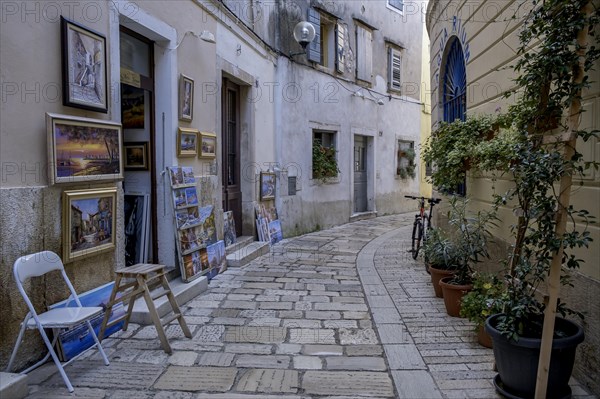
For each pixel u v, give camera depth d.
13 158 3.38
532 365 2.96
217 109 7.06
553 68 3.03
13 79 3.38
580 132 2.90
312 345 4.07
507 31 4.60
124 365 3.65
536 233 2.97
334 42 11.96
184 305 5.22
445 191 6.40
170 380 3.41
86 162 4.04
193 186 6.11
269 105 9.59
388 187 15.05
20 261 3.24
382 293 5.71
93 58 4.18
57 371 3.53
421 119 17.00
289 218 10.43
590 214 3.20
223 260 6.95
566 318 3.48
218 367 3.63
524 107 3.60
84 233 4.01
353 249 8.95
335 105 12.14
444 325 4.55
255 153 8.85
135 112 5.75
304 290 5.91
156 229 5.74
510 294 3.22
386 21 14.49
